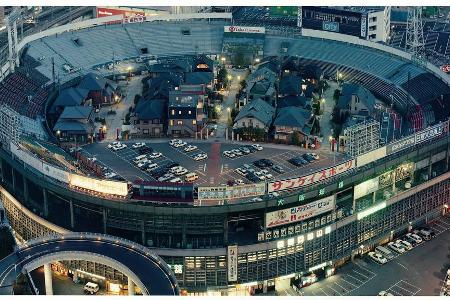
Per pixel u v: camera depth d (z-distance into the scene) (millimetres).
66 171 179250
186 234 173875
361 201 188375
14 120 191875
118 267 155500
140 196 173625
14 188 198750
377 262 186125
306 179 176375
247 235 176250
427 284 177125
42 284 172250
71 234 164500
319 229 178000
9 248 164000
